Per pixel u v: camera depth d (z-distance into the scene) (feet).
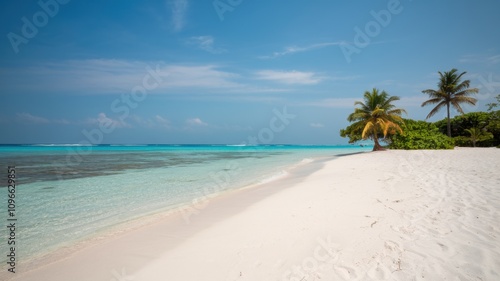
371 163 55.93
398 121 109.81
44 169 63.87
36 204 29.50
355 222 16.78
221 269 12.50
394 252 12.39
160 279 12.07
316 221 17.71
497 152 74.64
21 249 16.88
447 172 34.42
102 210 26.86
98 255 15.31
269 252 13.78
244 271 12.11
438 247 12.52
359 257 12.27
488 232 13.82
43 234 19.80
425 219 16.38
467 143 127.54
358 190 26.58
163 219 22.72
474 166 39.99
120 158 109.50
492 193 21.59
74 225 21.95
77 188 39.06
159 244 16.47
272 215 20.43
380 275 10.67
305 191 29.19
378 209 19.21
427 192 23.45
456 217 16.33
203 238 16.87
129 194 34.86
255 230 17.33
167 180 46.62
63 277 12.92
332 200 23.17
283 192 30.53
